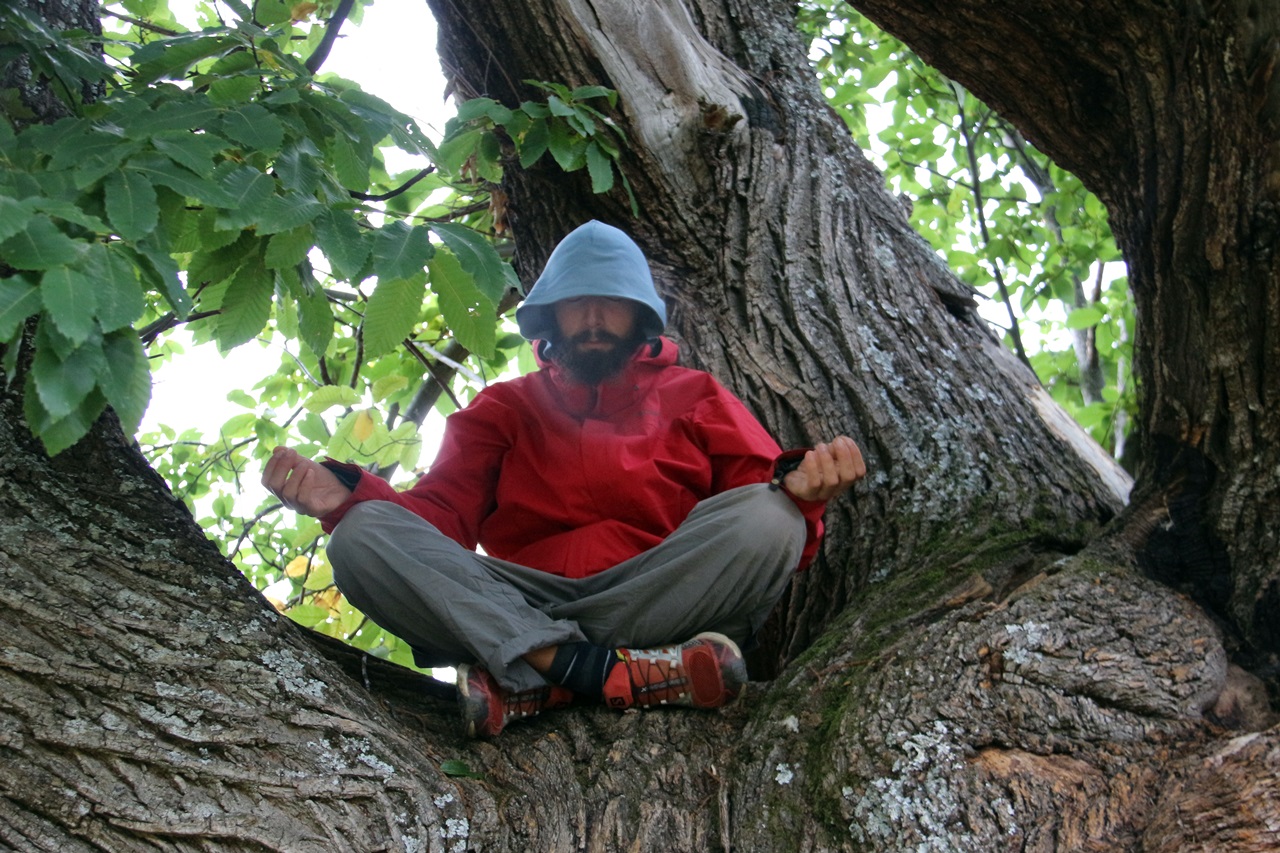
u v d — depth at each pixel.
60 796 1.71
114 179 1.92
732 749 2.19
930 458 2.94
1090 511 2.83
